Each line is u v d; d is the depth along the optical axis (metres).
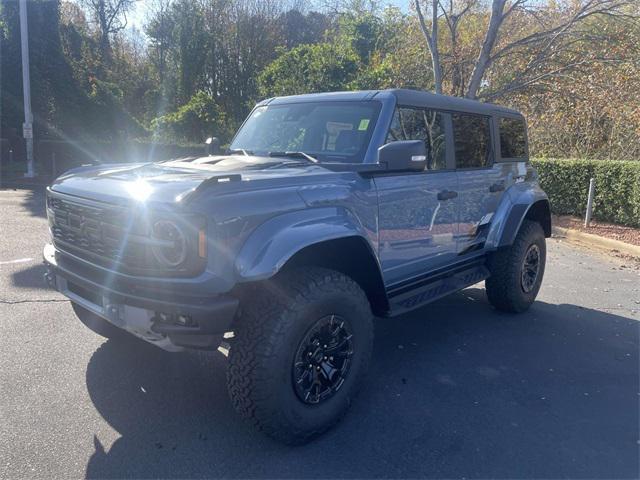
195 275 2.93
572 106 15.12
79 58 30.77
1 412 3.58
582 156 15.29
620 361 4.80
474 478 3.09
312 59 21.11
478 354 4.86
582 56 14.77
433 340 5.16
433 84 17.33
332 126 4.32
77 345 4.64
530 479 3.10
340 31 29.44
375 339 5.14
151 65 40.94
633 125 14.22
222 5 33.56
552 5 15.88
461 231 4.95
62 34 30.17
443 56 16.33
